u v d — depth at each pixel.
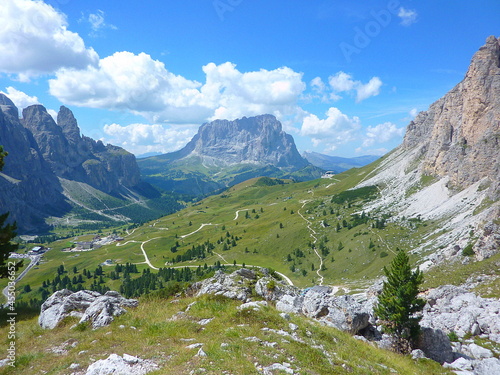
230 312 26.33
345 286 136.50
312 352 20.36
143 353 19.08
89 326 26.80
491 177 170.12
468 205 164.75
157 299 37.03
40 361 19.62
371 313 39.50
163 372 15.98
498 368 26.48
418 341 33.16
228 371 16.09
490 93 198.88
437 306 49.78
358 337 30.02
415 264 123.00
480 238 91.75
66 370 17.38
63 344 22.86
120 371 16.25
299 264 199.25
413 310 33.94
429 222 179.62
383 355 25.70
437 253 114.88
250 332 21.91
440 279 75.94
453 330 39.22
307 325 25.78
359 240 189.50
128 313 28.92
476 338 35.97
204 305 29.61
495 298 47.81
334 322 31.25
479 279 66.62
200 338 21.16
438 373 26.23
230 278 41.41
